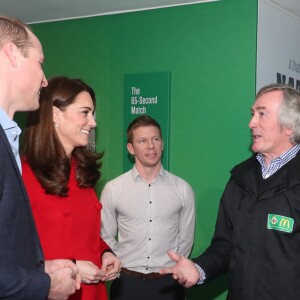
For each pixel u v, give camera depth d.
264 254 2.04
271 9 3.38
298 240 2.00
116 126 3.79
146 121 2.96
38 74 1.45
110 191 3.00
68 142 1.89
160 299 2.85
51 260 1.61
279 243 2.01
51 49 4.09
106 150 3.83
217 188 3.39
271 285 2.01
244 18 3.24
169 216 2.94
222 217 2.33
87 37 3.91
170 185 3.00
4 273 1.23
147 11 3.61
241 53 3.26
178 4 3.48
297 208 2.00
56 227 1.79
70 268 1.47
